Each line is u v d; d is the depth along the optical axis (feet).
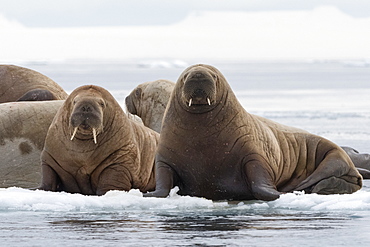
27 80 207.72
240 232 98.02
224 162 129.49
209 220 108.06
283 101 468.75
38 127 150.92
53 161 135.85
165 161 131.03
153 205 120.78
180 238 93.50
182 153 129.90
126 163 136.87
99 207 119.44
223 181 130.62
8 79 207.00
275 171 135.95
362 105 435.53
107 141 134.72
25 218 109.19
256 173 127.75
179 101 129.59
